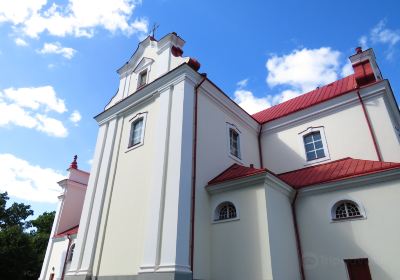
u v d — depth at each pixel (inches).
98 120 625.3
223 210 426.3
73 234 721.0
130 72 644.1
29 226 1533.0
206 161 462.6
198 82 499.5
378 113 542.6
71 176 876.6
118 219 461.4
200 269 378.3
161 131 458.6
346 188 420.5
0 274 912.3
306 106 627.2
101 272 436.5
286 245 395.2
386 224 377.4
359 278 374.6
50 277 722.8
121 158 523.2
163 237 374.9
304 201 448.8
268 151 656.4
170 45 561.3
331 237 408.8
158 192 409.1
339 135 576.7
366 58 601.6
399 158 496.1
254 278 351.9
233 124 578.2
